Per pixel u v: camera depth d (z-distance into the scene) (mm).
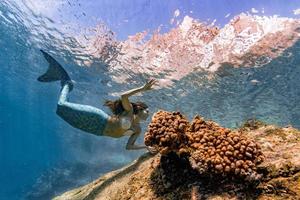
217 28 13516
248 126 4016
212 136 3416
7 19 19297
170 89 18375
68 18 16094
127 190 3869
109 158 32875
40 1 15852
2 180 47438
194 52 14719
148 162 4297
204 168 3121
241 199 2896
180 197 3229
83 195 4852
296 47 13516
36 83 29891
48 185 29984
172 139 3467
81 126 4961
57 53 19812
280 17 12648
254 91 16906
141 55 15930
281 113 18453
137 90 4633
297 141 3404
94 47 17094
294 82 15633
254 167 3018
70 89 5434
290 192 2783
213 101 18906
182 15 13648
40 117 46125
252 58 14430
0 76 32406
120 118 4848
